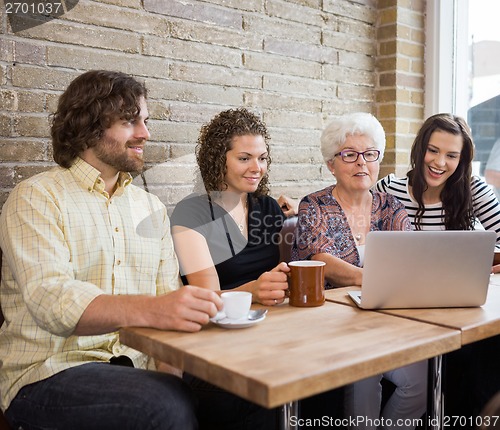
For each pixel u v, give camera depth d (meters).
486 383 1.84
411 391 1.76
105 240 1.49
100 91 1.50
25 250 1.33
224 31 2.36
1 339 1.46
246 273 1.88
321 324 1.22
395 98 2.96
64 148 1.53
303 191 2.71
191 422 1.23
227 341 1.10
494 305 1.41
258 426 1.54
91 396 1.25
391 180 2.41
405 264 1.31
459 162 2.25
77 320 1.22
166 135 2.20
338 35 2.80
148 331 1.18
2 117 1.80
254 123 1.94
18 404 1.36
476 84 3.05
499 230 2.26
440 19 3.05
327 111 2.79
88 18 1.97
